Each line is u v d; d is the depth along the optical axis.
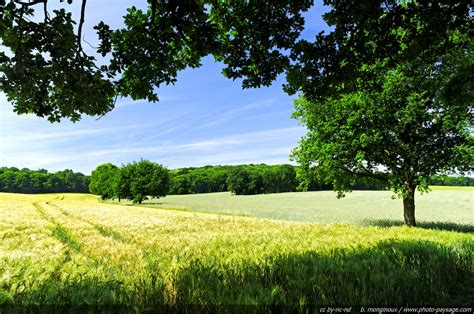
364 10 5.76
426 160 16.34
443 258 6.58
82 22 5.07
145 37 5.47
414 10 5.89
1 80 5.04
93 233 17.05
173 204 62.00
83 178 161.25
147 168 71.19
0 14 4.75
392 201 49.12
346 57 6.48
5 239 13.83
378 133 16.78
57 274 6.03
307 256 6.56
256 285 4.28
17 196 106.19
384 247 8.02
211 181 125.56
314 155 20.09
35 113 5.76
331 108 18.73
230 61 6.73
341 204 46.94
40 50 5.12
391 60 6.69
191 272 4.87
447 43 6.28
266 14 6.04
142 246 12.25
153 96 6.30
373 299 4.40
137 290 4.13
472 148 15.31
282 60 6.41
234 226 21.33
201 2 5.98
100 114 6.03
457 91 8.08
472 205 40.12
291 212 36.69
